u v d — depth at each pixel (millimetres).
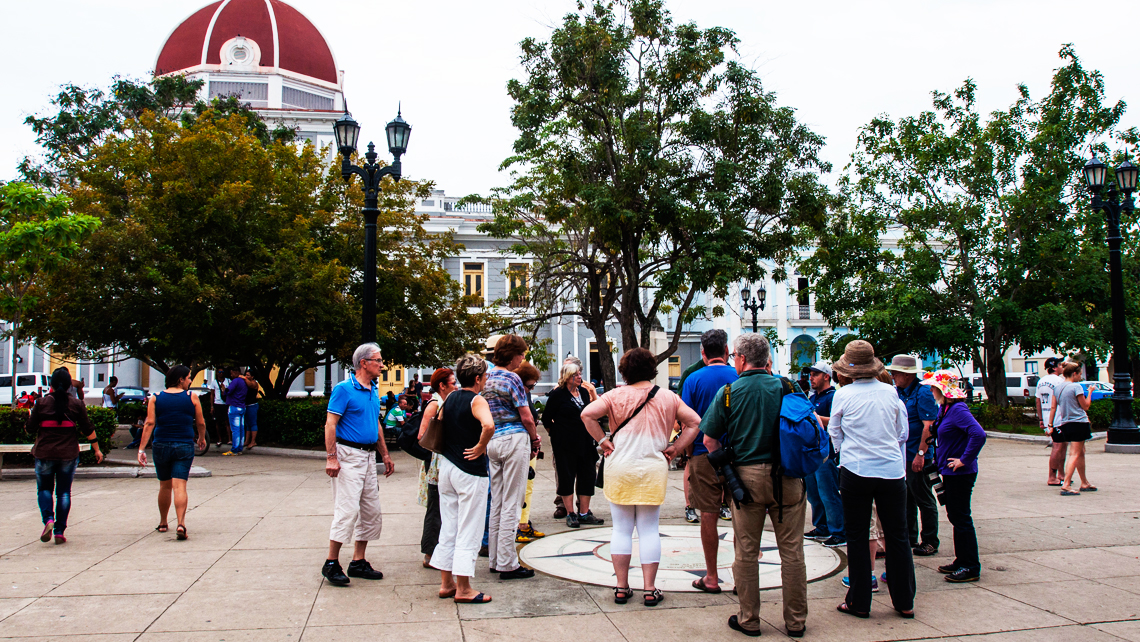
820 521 7172
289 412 16078
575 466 7695
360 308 17812
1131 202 14727
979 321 19875
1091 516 7910
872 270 20922
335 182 19734
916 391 6223
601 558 6289
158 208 16422
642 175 17031
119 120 29172
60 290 15320
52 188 27188
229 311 16188
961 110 20422
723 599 5094
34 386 30516
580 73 17031
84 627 4445
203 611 4770
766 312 36438
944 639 4332
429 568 5922
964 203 20500
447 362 20922
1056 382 9758
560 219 19859
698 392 5996
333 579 5383
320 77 42156
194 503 9062
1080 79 19875
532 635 4375
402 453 15859
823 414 6941
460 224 33281
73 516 8102
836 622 4637
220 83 39094
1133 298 19281
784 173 17406
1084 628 4500
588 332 33531
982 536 6984
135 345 17312
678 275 16469
